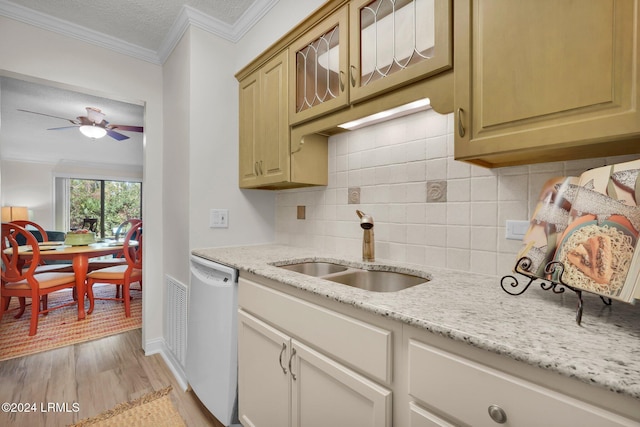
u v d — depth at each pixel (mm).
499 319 692
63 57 1992
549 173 1018
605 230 662
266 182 1787
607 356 519
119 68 2211
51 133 4340
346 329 878
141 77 2307
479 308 769
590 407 488
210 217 1969
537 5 759
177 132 2096
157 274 2348
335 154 1772
